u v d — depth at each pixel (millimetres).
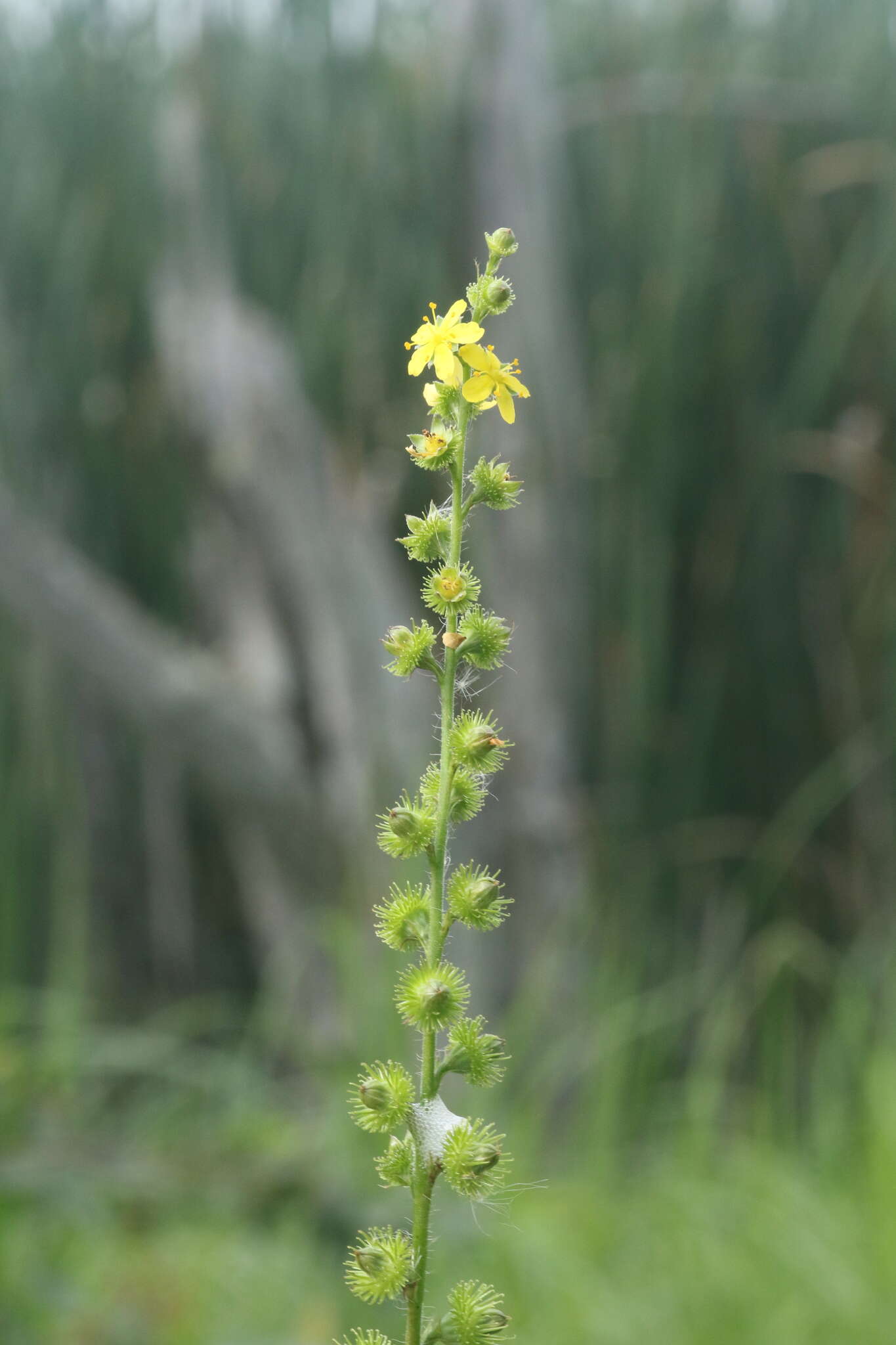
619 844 5812
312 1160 4430
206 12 6051
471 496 1009
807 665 6004
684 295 5855
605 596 5879
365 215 6016
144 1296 3699
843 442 5754
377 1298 891
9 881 5895
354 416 6090
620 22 6414
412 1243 920
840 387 5977
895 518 5844
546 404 5535
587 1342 3809
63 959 5883
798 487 5984
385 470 6035
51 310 6098
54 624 5074
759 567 5961
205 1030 6199
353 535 5758
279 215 6145
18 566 4965
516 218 5539
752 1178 4453
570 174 6090
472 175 5562
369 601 5664
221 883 6586
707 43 6059
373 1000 4914
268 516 5617
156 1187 4141
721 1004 5613
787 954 5227
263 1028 5926
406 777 5422
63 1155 4273
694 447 5965
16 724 6000
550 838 5605
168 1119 5016
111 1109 5422
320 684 5641
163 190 6016
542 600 5617
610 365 5965
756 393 5988
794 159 5973
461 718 969
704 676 5961
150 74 6180
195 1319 3658
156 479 6145
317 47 6059
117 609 5289
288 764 5520
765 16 6305
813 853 6020
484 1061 905
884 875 5887
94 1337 3529
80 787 6160
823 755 6020
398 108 5941
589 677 5934
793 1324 3895
